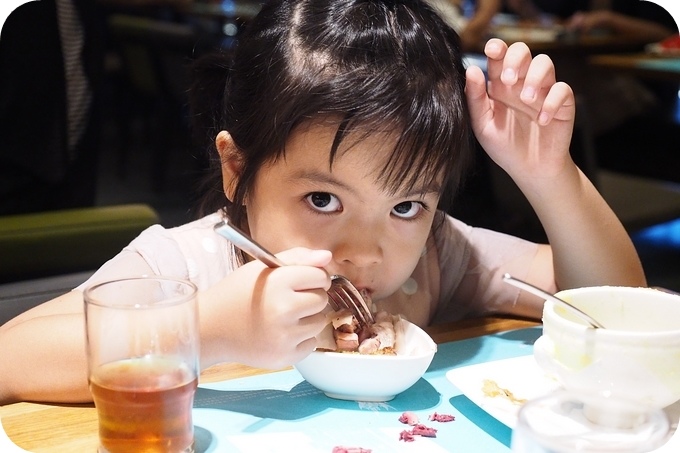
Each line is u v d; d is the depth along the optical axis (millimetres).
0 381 931
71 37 2053
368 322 1010
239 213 1155
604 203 1276
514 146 1187
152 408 731
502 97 1162
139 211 1904
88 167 2162
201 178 1470
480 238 1396
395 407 897
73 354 911
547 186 1211
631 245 1301
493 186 2459
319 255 911
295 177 1006
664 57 3475
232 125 1133
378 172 975
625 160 3752
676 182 3625
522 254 1359
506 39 3855
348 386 895
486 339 1134
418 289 1312
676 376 795
